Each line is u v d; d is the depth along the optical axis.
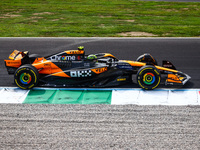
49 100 26.56
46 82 29.78
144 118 23.00
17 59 30.88
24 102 26.11
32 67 28.92
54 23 62.19
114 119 22.78
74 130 21.17
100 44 46.53
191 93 28.30
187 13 76.06
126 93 28.25
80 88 29.50
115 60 33.09
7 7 81.25
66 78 29.80
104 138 20.20
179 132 21.00
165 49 43.91
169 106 25.33
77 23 62.41
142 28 58.56
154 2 95.12
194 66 36.31
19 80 28.88
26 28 57.25
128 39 49.75
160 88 29.50
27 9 78.62
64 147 19.20
